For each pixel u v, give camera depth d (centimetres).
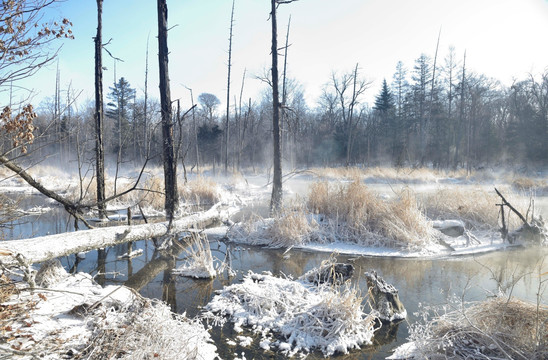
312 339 403
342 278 561
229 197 1561
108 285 574
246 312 463
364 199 911
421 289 561
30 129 398
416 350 367
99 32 1028
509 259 720
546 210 1199
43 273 514
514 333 344
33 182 490
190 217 961
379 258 739
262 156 4012
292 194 1588
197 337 379
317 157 4197
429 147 4016
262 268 676
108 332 341
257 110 4653
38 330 357
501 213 885
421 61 4425
